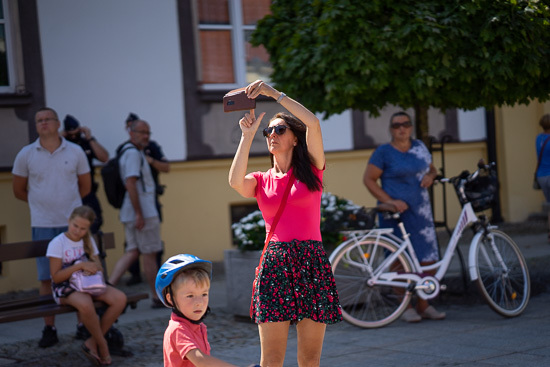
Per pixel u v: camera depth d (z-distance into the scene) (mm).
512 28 9758
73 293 8547
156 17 15812
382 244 9945
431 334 9227
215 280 14367
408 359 8047
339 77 9898
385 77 9766
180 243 15859
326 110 10758
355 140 18203
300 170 5953
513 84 10414
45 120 9898
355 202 18266
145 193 12008
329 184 17875
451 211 19969
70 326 10781
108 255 14852
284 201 5934
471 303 11125
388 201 10031
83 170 10281
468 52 9984
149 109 15727
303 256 5902
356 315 10172
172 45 16016
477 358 7902
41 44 14578
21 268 13961
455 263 14961
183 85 16109
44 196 9969
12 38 14352
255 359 8453
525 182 21156
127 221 12070
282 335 5867
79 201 10234
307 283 5855
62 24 14773
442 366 7672
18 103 14305
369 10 9734
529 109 21172
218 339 9555
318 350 6000
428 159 10211
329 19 9680
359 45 9688
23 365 8656
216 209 16375
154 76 15789
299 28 10773
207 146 16328
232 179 5992
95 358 8469
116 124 15344
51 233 10008
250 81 17203
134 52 15555
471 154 20500
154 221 12023
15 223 14086
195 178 16141
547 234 18312
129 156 11930
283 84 10859
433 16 9789
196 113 16234
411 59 9719
